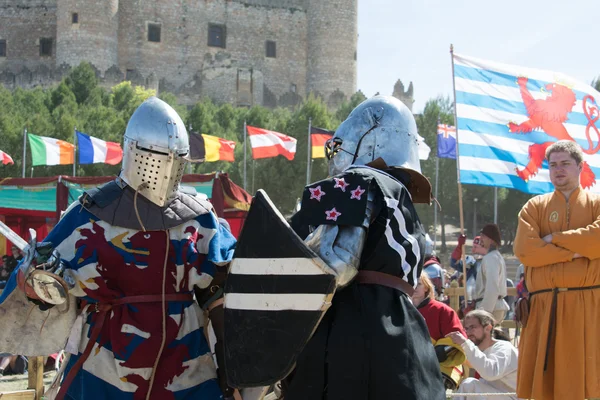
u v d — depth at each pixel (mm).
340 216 2824
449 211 42469
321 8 71062
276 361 2756
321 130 24297
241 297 2828
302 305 2727
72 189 15727
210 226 3449
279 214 2789
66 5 62781
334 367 2814
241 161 38094
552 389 4590
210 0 70000
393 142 3223
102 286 3250
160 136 3334
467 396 5410
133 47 67125
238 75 65688
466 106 7418
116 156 22375
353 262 2797
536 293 4695
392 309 2900
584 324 4488
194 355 3340
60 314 3320
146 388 3221
